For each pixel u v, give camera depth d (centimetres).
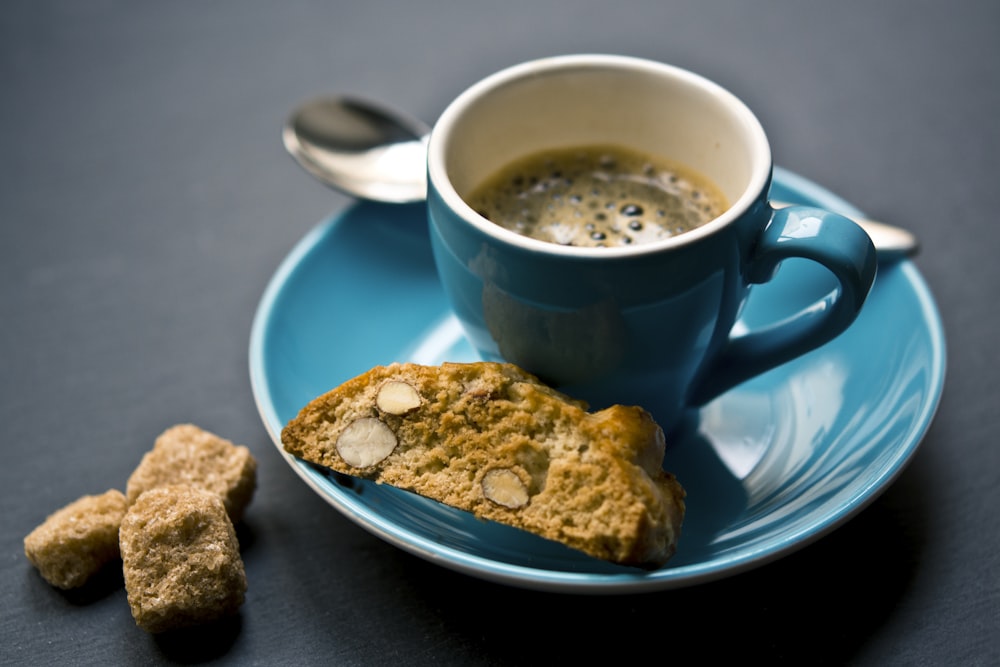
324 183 43
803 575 37
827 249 35
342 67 52
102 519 38
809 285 41
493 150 40
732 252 35
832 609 36
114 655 36
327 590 37
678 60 51
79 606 37
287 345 39
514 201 40
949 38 52
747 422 39
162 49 53
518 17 54
